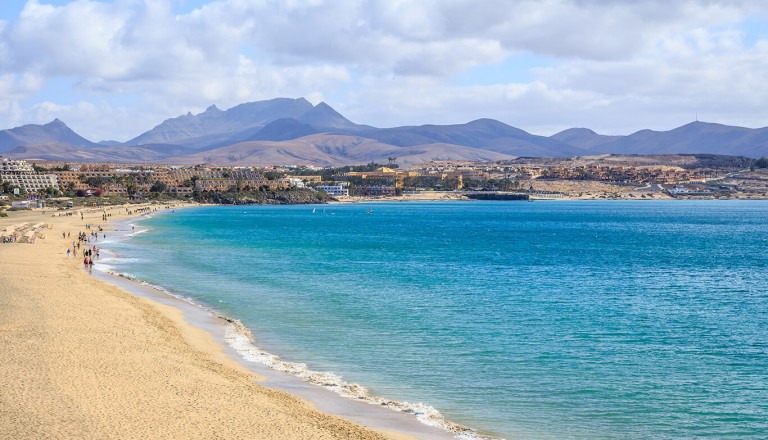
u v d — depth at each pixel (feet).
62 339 139.44
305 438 91.45
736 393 124.57
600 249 431.43
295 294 225.56
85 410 96.73
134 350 134.62
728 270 317.83
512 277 280.92
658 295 236.84
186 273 281.33
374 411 109.40
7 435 86.43
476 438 100.53
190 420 95.50
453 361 142.10
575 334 169.68
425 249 419.74
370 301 213.05
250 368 131.54
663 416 112.68
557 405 116.78
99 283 231.30
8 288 204.54
